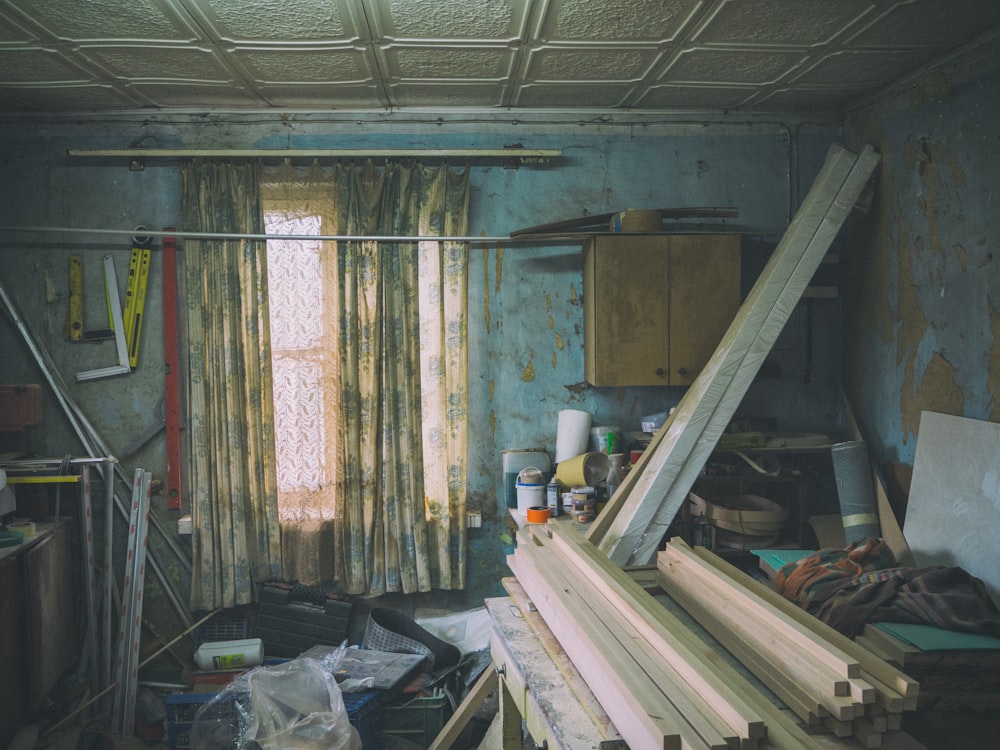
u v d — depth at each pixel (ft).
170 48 10.11
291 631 12.86
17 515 12.55
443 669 12.03
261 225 12.85
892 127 12.49
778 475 12.48
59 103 12.51
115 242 13.15
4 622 10.62
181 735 10.96
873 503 12.04
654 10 9.14
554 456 13.91
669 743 4.42
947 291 11.37
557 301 13.79
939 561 10.63
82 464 12.37
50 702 12.01
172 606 13.41
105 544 12.52
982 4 9.16
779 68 11.44
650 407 14.06
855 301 13.87
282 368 12.97
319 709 10.07
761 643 6.09
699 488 13.32
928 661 7.96
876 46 10.57
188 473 13.34
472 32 9.71
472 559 13.82
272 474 12.92
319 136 13.28
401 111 13.30
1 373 13.17
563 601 6.88
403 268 12.99
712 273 12.72
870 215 13.26
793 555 11.44
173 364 13.14
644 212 12.65
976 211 10.72
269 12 8.98
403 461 13.08
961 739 8.00
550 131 13.61
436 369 13.16
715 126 13.84
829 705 5.06
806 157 14.01
